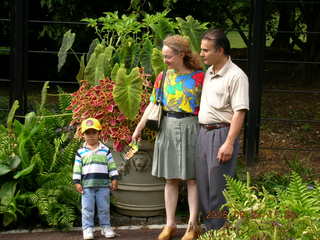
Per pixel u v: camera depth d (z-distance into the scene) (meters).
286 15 10.69
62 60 5.80
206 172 4.23
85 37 9.84
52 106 6.77
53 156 5.16
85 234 4.60
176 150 4.41
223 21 10.12
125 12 9.73
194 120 4.40
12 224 4.92
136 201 5.09
